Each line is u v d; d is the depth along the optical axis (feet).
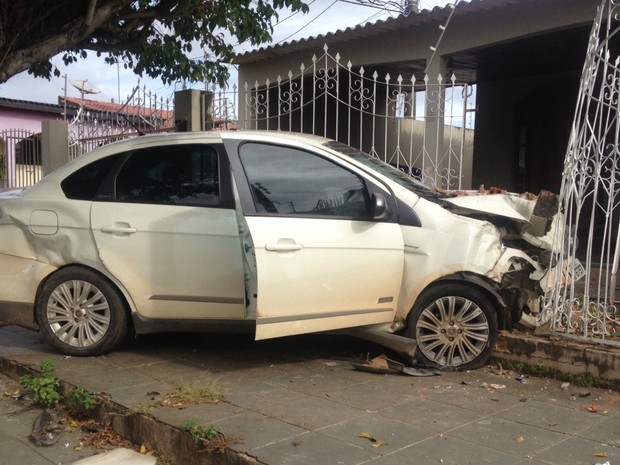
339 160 16.33
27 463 12.16
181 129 28.04
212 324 16.22
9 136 51.29
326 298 15.40
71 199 17.20
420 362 16.24
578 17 27.63
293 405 13.64
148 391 14.39
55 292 17.22
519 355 16.07
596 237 28.84
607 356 14.70
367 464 10.69
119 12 23.32
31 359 17.01
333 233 15.48
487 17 30.76
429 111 30.63
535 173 40.83
